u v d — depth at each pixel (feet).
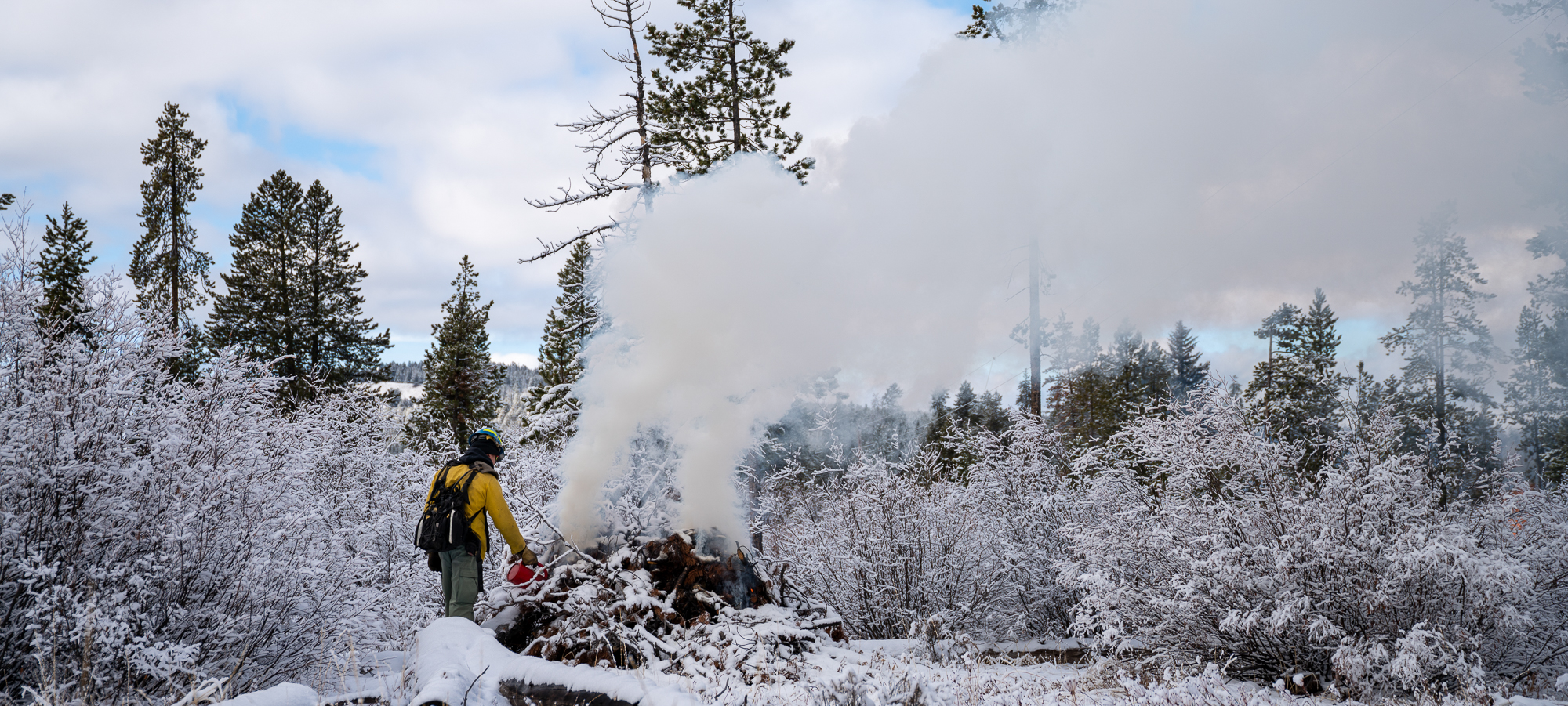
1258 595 16.53
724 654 14.34
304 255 102.58
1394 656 15.17
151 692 11.94
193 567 12.89
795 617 16.61
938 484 27.53
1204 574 17.10
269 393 16.39
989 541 25.04
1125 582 18.54
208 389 14.67
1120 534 19.54
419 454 31.24
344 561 16.63
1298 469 18.29
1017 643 22.58
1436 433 18.30
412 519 25.21
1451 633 15.10
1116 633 17.29
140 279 87.04
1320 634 15.25
